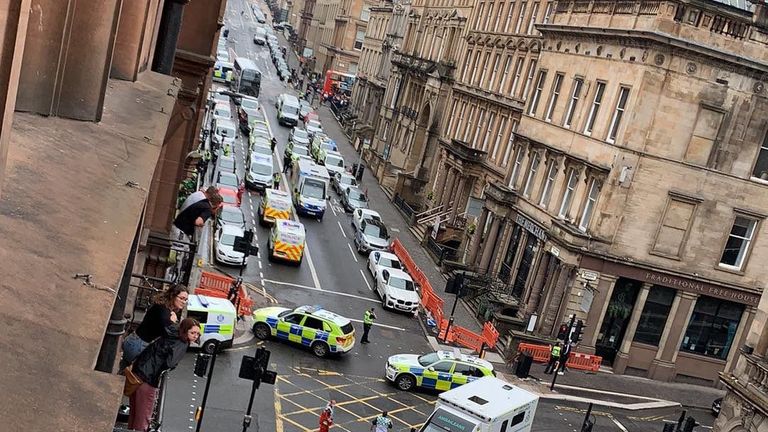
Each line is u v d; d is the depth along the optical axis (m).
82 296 3.53
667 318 40.91
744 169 39.91
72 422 2.65
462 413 25.83
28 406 2.62
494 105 57.03
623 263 39.56
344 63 132.00
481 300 44.88
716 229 40.31
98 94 6.93
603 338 40.84
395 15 94.44
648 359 41.12
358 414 28.98
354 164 75.50
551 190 44.25
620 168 38.94
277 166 70.06
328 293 42.16
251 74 97.44
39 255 3.70
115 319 9.80
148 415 7.79
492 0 61.66
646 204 39.34
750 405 26.64
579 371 39.81
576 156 41.78
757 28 38.50
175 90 11.23
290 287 41.56
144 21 10.52
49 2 6.40
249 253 36.88
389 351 36.66
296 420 27.17
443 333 40.62
